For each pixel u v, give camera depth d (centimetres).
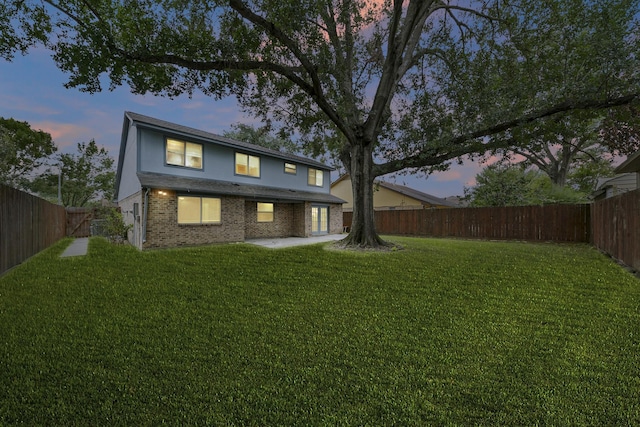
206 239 1164
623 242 713
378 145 1223
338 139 1373
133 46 678
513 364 268
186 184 1109
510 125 1010
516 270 659
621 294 478
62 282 562
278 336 330
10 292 496
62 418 198
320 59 793
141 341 316
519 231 1377
